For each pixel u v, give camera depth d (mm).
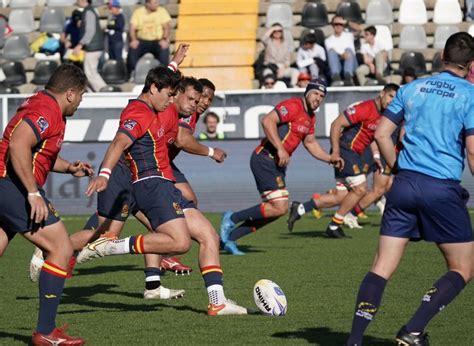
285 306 21938
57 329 18797
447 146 17266
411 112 17578
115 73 59594
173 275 29578
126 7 66062
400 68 60344
